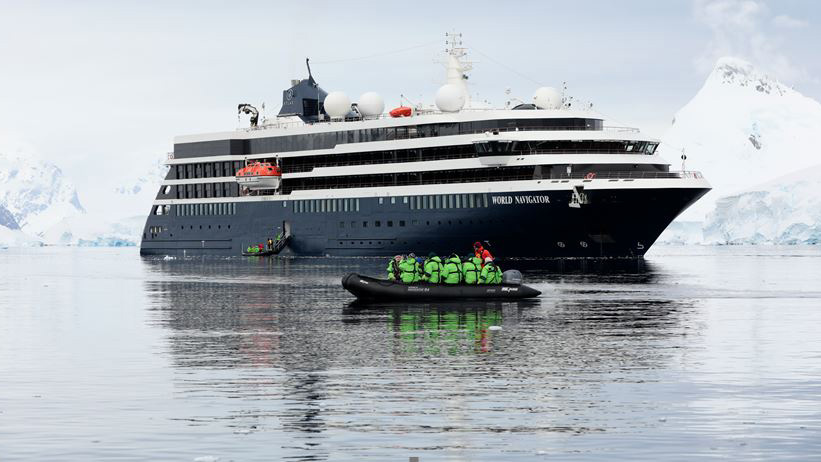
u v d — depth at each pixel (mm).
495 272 85750
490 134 155000
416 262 84688
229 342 61375
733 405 41969
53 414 41031
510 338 61781
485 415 40469
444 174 162875
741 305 83812
